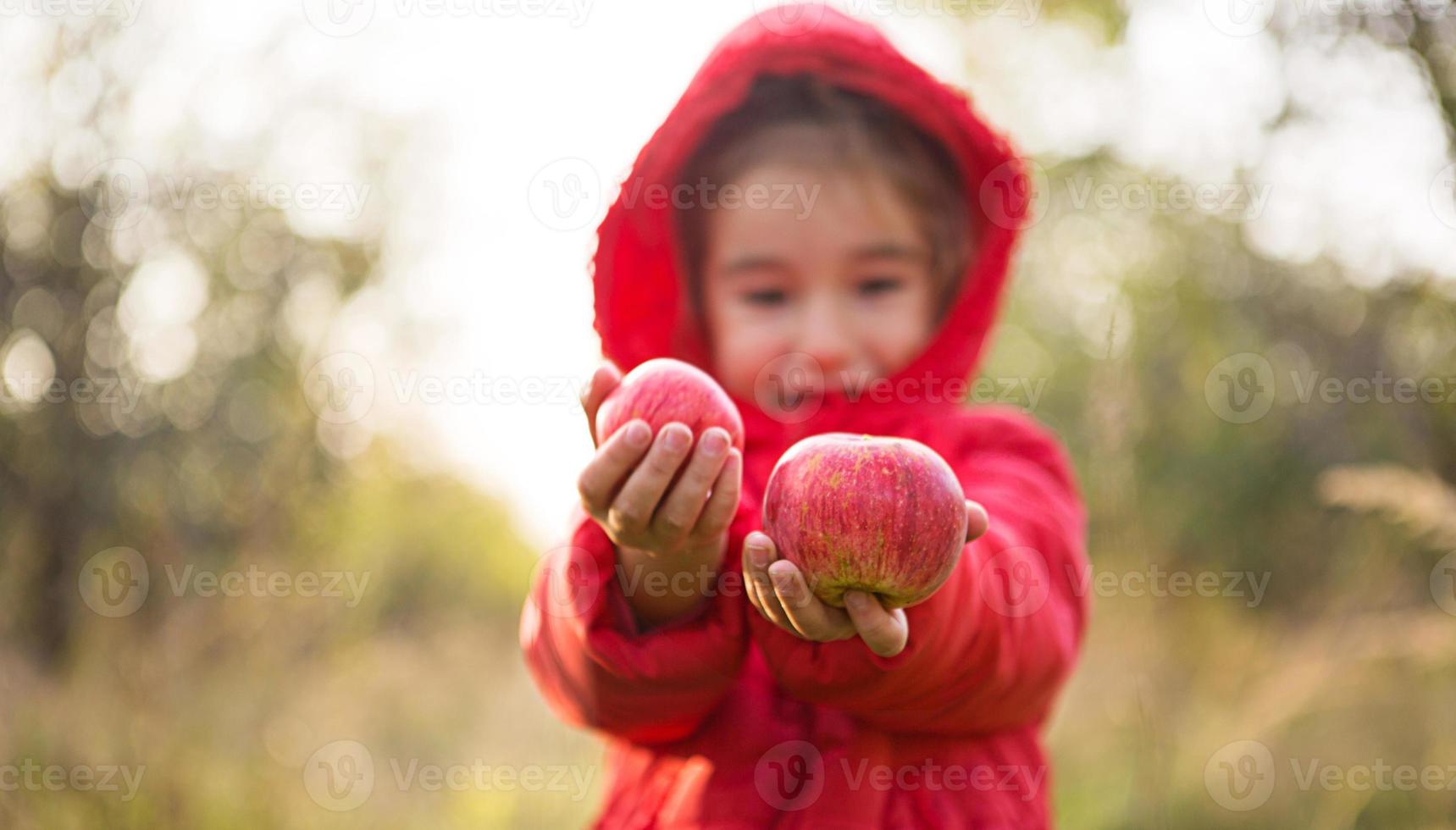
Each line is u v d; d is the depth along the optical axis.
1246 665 4.12
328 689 4.00
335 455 4.82
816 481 1.50
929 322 2.59
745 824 1.88
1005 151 2.66
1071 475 2.39
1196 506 5.72
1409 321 4.28
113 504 4.21
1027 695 1.91
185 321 4.96
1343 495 3.02
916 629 1.65
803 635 1.52
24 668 3.62
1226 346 5.68
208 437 4.56
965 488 2.20
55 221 4.64
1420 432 3.87
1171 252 6.03
